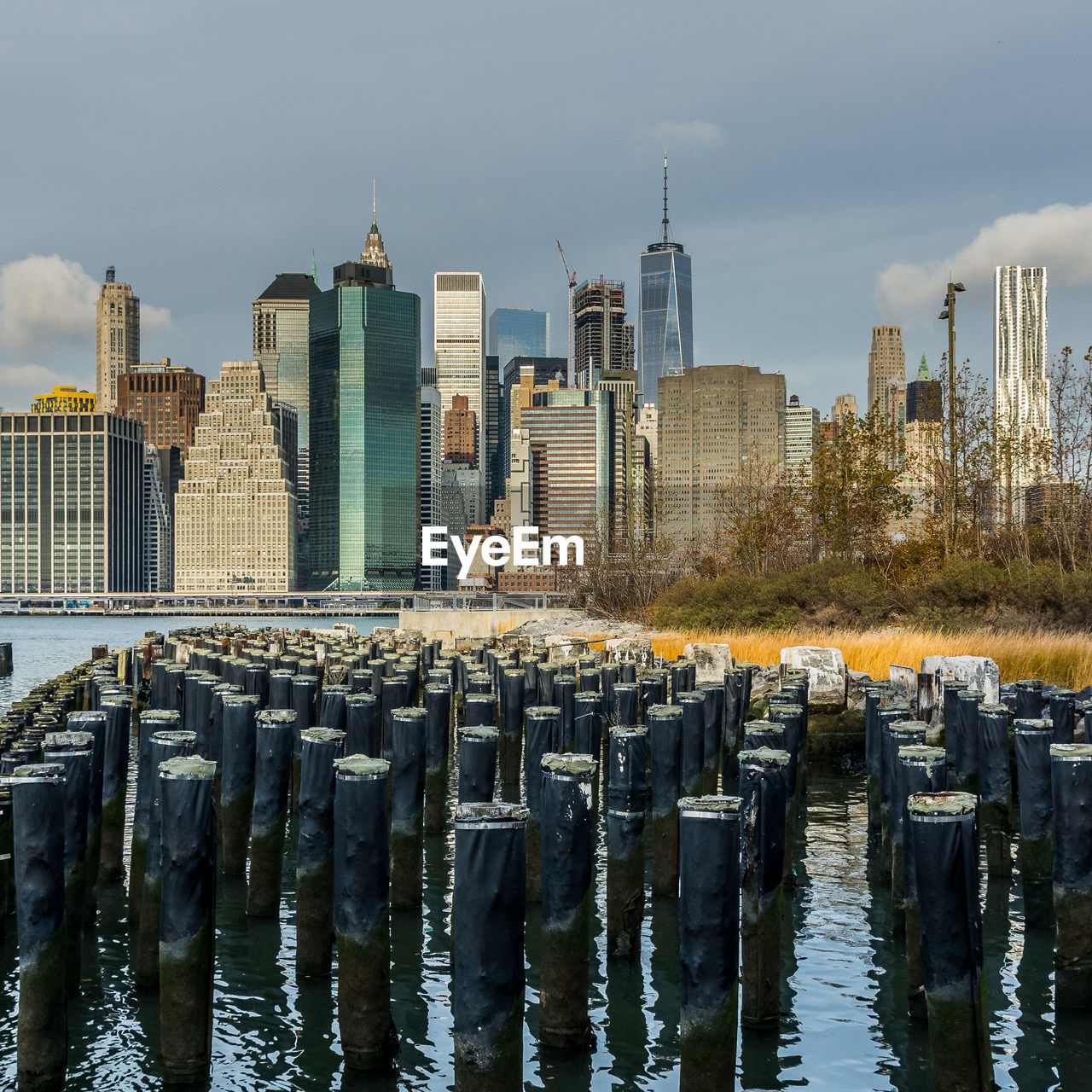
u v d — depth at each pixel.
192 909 10.49
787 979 13.05
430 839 21.03
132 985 13.27
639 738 13.80
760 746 15.32
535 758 16.06
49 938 10.32
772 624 46.94
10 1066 10.80
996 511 48.84
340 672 30.28
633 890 13.84
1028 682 21.81
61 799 10.43
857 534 54.25
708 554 73.56
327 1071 10.85
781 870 11.59
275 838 15.82
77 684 33.12
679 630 49.94
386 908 10.82
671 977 13.33
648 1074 10.69
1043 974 13.07
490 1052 8.76
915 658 31.12
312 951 13.26
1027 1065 10.75
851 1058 10.98
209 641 53.31
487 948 8.76
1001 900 16.09
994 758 17.09
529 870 16.22
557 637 50.34
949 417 49.69
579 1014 11.03
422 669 40.69
